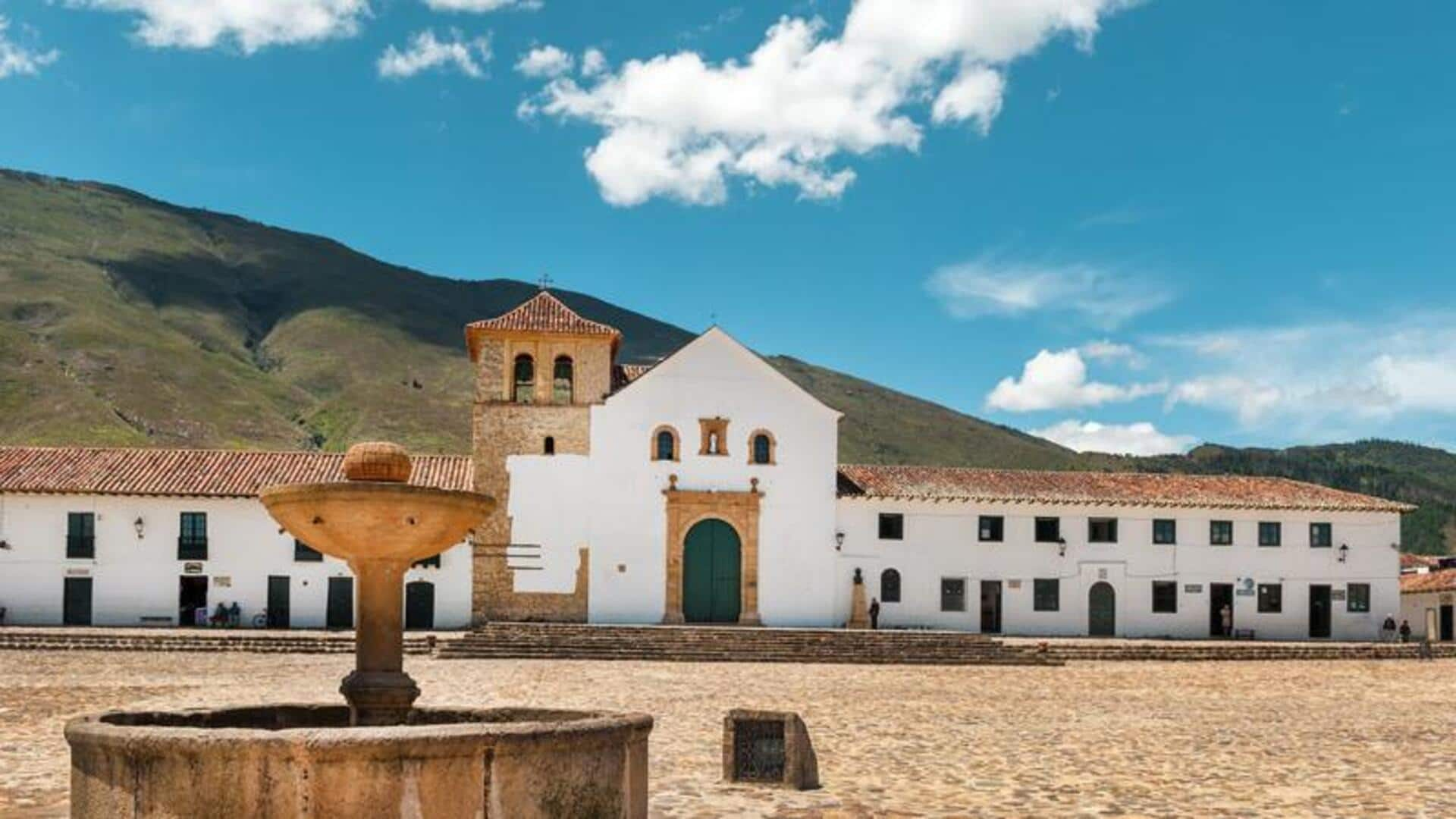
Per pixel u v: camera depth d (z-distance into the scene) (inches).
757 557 2230.6
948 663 1814.7
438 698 1171.9
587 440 2219.5
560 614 2183.8
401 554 541.3
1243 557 2394.2
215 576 2140.7
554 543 2197.3
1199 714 1159.6
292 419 6407.5
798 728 704.4
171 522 2144.4
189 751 400.8
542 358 2228.1
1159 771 789.9
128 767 409.7
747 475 2242.9
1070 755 857.5
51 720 957.2
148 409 5703.7
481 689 1267.2
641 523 2212.1
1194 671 1733.5
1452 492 7180.1
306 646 1785.2
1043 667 1792.6
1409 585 2797.7
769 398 2260.1
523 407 2215.8
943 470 2460.6
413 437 6146.7
